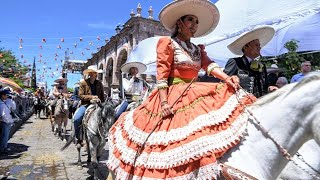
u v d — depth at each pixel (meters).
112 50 34.84
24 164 9.15
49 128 19.75
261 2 5.77
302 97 2.49
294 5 5.22
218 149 2.43
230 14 6.41
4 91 11.03
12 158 9.99
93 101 7.46
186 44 3.16
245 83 4.00
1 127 10.91
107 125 7.20
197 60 3.14
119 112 8.55
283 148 2.48
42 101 30.66
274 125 2.53
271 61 8.76
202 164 2.41
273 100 2.67
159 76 2.97
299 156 2.90
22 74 31.84
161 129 2.78
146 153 2.74
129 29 27.80
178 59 3.05
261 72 4.32
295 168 3.13
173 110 2.80
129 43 27.77
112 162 3.10
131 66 9.30
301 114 2.48
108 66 37.97
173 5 3.11
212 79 4.61
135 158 2.79
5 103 10.89
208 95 2.78
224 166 2.40
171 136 2.66
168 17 3.23
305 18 4.96
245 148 2.50
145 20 25.64
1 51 30.62
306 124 2.48
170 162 2.54
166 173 2.56
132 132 3.02
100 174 7.71
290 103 2.53
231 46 4.46
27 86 41.62
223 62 6.98
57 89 16.19
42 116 30.88
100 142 7.33
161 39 3.08
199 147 2.46
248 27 5.86
